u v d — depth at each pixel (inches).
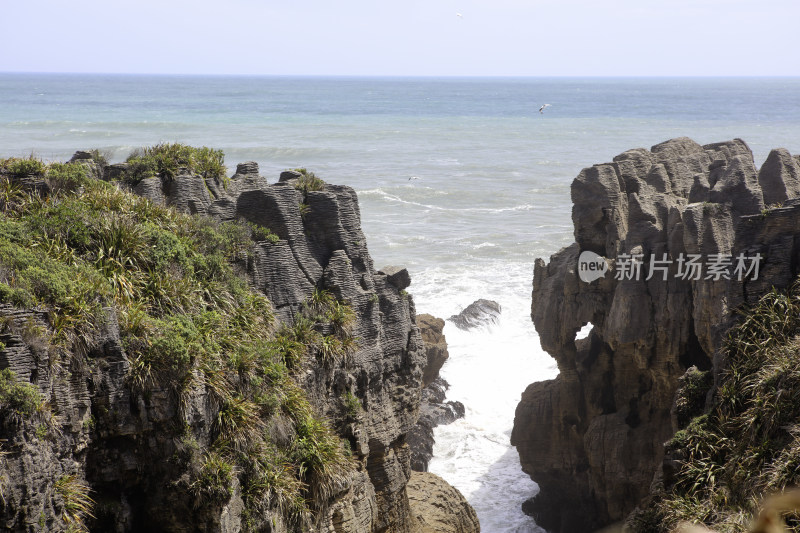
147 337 760.3
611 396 1553.9
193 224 1010.1
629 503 1464.1
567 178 4783.5
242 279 999.0
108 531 729.6
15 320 662.5
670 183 1651.1
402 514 1152.2
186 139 6092.5
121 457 735.1
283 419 896.9
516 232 3366.1
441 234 3316.9
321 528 925.8
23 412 629.0
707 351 1382.9
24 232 834.8
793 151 5890.8
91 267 821.2
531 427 1625.2
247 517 794.8
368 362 1095.0
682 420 1176.2
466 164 5270.7
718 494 927.7
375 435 1096.8
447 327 2252.7
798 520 534.9
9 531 622.2
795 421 925.2
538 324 1635.1
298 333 1005.2
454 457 1747.0
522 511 1581.0
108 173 1112.8
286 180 1186.6
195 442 757.9
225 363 841.5
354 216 1154.0
